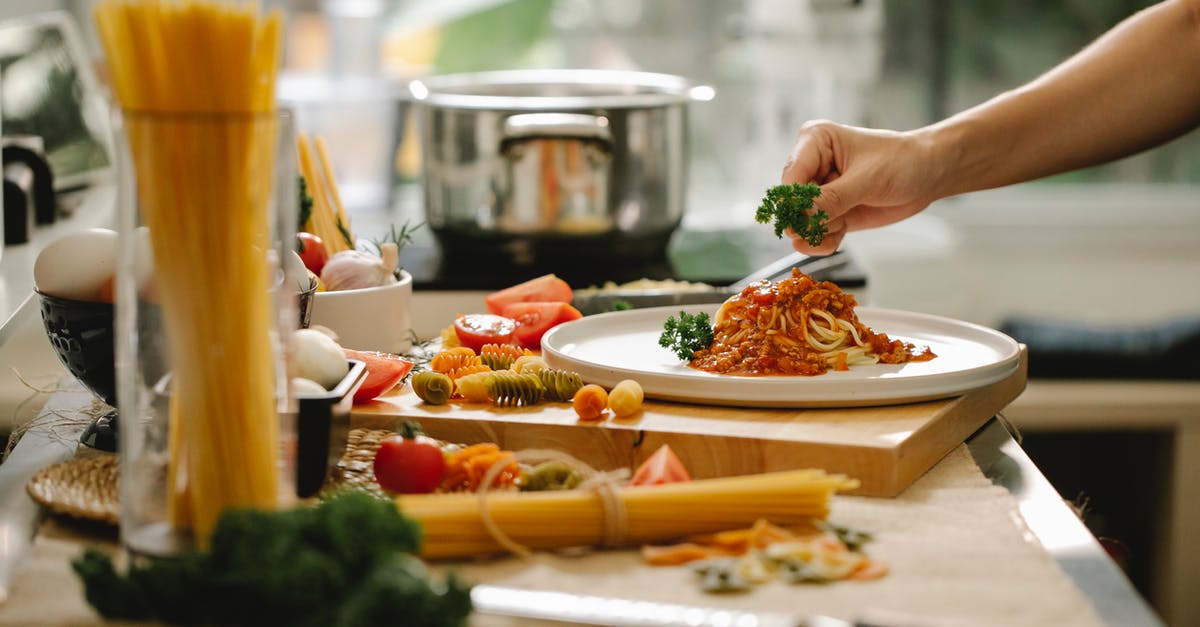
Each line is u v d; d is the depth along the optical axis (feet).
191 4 2.74
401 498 3.20
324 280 5.10
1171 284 12.74
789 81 11.39
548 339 4.73
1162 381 9.75
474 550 3.16
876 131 5.29
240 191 2.85
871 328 5.10
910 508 3.63
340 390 3.70
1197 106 5.53
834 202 5.07
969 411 4.34
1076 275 12.71
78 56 8.24
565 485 3.50
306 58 11.50
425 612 2.55
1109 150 5.55
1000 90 12.12
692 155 12.10
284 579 2.56
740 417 4.09
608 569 3.15
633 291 6.07
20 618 2.85
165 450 2.98
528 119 7.20
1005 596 2.98
